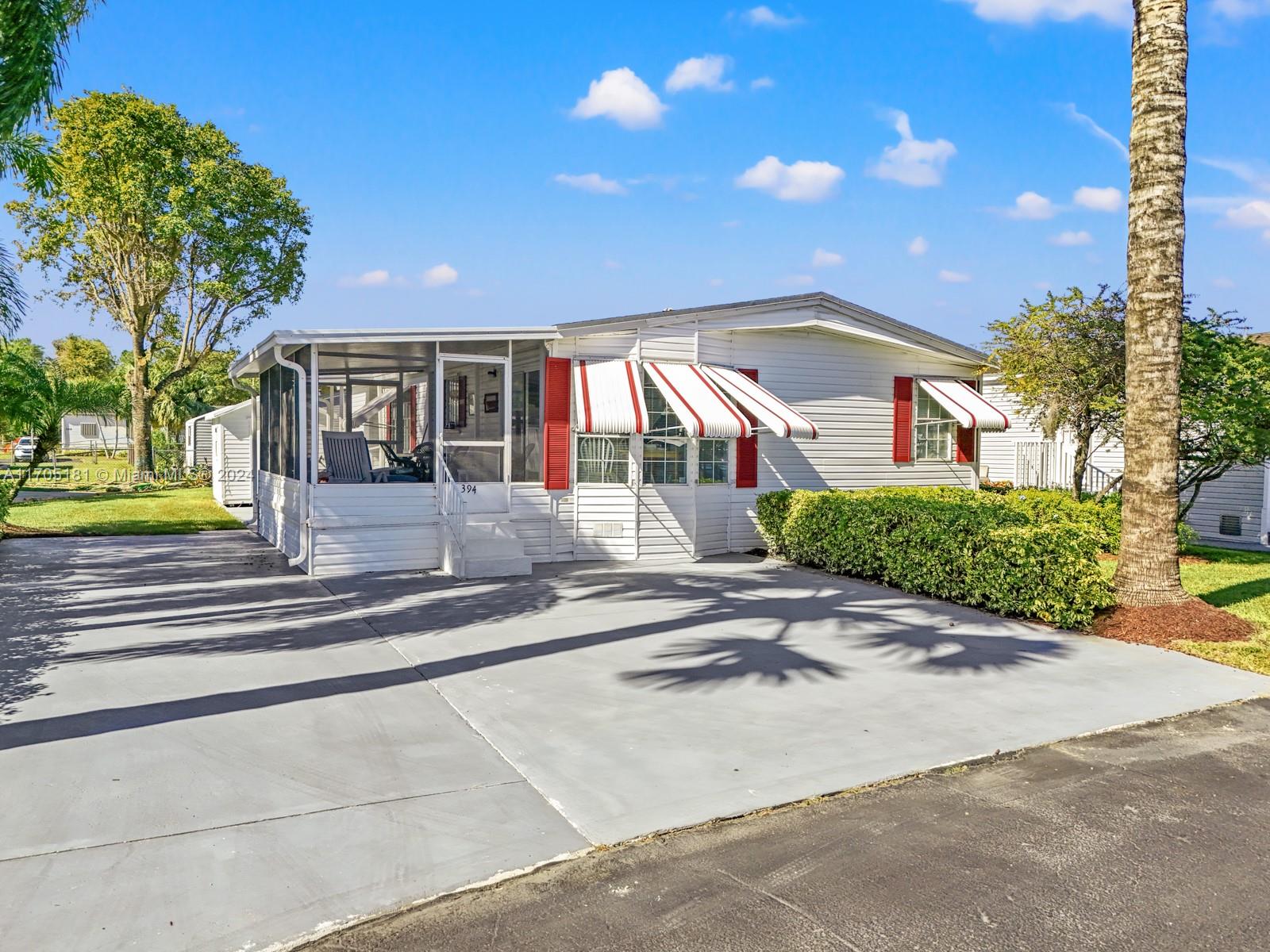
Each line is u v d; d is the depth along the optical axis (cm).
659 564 1522
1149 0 989
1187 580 1306
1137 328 1027
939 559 1170
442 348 1398
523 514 1483
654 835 489
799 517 1502
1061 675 823
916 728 670
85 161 3225
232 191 3450
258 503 1920
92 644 888
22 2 1012
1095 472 2406
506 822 500
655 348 1566
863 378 1830
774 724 676
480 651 882
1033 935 392
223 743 611
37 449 2062
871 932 393
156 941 376
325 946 378
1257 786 571
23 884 419
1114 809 532
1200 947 386
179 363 3700
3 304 1234
